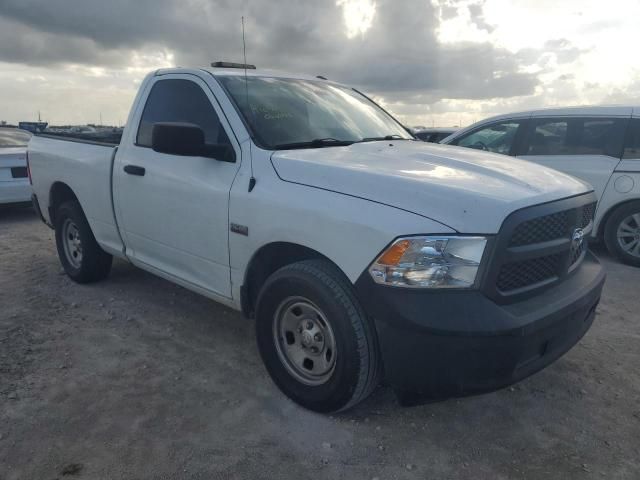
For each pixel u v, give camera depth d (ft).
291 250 10.19
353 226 8.66
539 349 8.62
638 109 20.15
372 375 9.00
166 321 14.19
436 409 10.24
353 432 9.49
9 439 9.12
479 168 9.93
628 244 20.34
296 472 8.47
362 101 14.88
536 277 8.91
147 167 12.96
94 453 8.80
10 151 26.50
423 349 8.07
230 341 13.06
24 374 11.27
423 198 8.49
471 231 8.03
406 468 8.60
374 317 8.46
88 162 15.15
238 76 12.71
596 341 13.34
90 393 10.60
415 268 8.11
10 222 27.50
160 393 10.65
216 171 11.28
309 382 9.91
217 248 11.34
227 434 9.36
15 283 17.04
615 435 9.53
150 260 13.83
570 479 8.39
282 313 10.14
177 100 12.94
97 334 13.32
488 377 8.13
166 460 8.66
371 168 9.53
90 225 15.72
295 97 12.89
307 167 9.88
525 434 9.53
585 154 21.04
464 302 7.97
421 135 39.37
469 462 8.77
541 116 22.26
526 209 8.40
